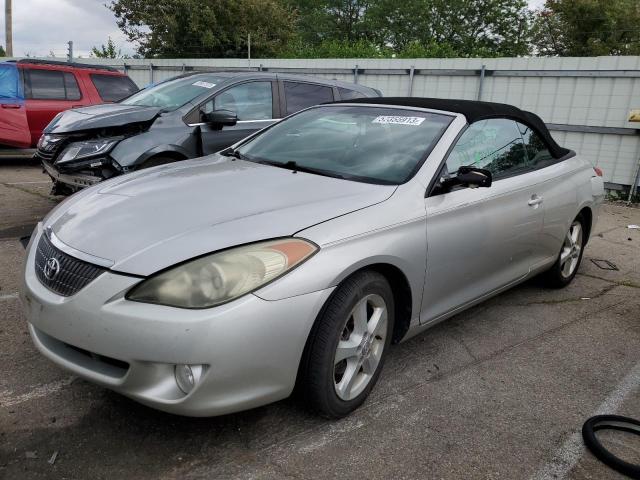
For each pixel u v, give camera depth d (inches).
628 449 103.1
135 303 86.0
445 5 1659.7
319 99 274.4
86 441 95.8
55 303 91.8
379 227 106.6
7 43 900.0
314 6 1797.5
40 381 113.6
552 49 1380.4
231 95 245.8
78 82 389.4
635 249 256.1
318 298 93.4
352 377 106.0
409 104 149.9
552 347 145.6
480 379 126.1
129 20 1095.6
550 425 109.7
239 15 1071.6
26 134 366.6
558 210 167.0
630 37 1253.7
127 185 120.8
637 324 164.7
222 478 88.7
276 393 92.9
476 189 133.7
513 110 164.7
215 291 86.0
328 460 94.6
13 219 241.3
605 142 390.9
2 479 85.6
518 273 157.5
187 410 86.6
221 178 122.3
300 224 98.4
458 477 92.7
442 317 131.2
